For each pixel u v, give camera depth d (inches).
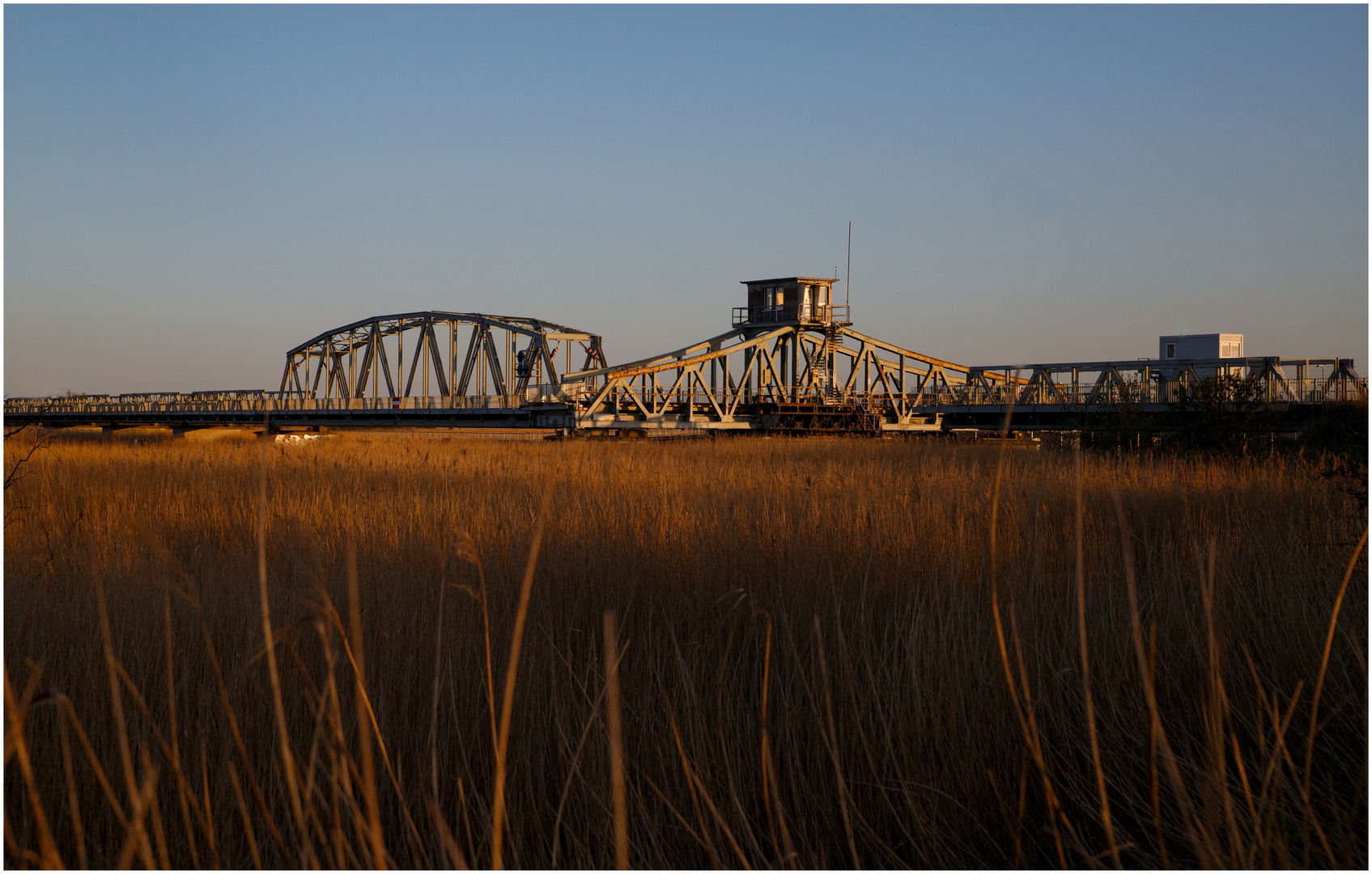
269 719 160.2
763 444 1328.7
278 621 203.9
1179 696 177.8
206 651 183.9
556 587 250.4
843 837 143.4
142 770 145.6
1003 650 131.2
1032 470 642.2
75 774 144.9
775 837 132.9
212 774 147.3
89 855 133.2
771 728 168.1
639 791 146.5
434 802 112.5
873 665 186.5
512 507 418.3
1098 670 184.2
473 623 214.8
